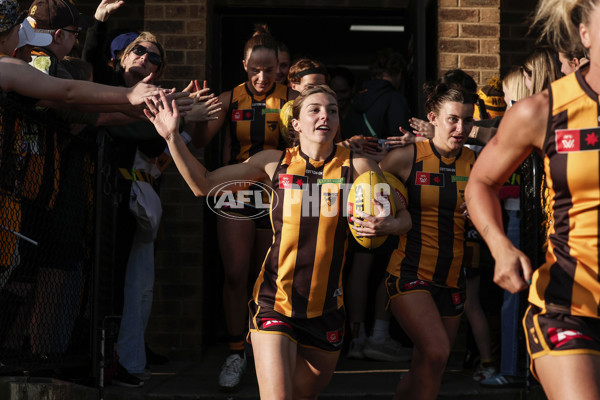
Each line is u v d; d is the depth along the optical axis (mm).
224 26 6602
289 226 3180
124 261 4367
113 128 4090
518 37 6547
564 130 2061
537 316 2162
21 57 3307
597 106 2029
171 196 5516
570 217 2094
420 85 5316
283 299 3137
